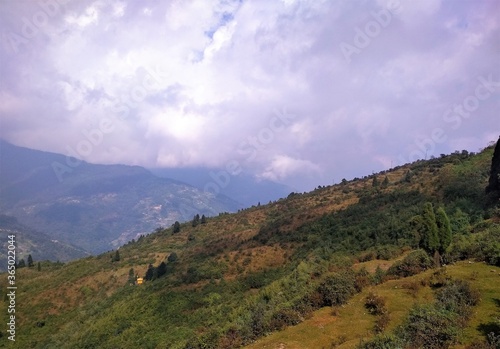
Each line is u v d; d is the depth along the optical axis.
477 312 20.45
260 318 28.02
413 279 27.70
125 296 77.19
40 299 95.25
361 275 30.31
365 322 23.42
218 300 55.22
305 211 93.31
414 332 19.62
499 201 45.69
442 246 31.31
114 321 61.06
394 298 25.16
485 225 38.59
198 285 63.28
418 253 31.75
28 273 127.88
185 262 86.31
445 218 31.80
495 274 24.80
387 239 50.94
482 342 17.17
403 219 56.72
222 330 29.03
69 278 107.88
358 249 52.25
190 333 42.34
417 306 22.53
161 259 110.50
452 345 17.98
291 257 65.44
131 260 113.81
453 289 22.56
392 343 18.88
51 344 69.94
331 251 54.66
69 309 89.88
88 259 131.38
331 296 27.39
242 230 106.06
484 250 28.64
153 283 74.38
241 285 59.31
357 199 87.81
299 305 27.62
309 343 22.59
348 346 20.59
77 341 62.44
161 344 43.06
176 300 59.50
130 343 50.62
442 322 19.61
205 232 129.00
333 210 84.31
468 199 54.91
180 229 147.38
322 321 25.05
